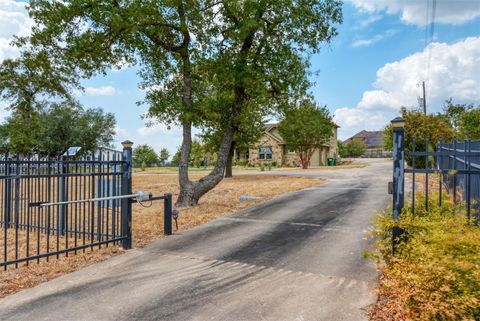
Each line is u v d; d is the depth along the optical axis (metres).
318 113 33.03
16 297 4.29
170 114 12.63
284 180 20.38
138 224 8.61
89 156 7.16
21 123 29.34
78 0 9.83
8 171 7.74
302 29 11.84
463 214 4.37
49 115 38.03
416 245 3.67
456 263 2.92
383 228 4.64
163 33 11.23
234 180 21.58
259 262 5.51
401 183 4.79
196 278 4.88
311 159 42.34
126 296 4.28
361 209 9.64
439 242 3.38
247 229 7.84
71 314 3.81
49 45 11.16
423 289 3.03
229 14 11.30
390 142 27.69
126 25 9.91
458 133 25.92
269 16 11.64
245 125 21.56
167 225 7.53
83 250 6.12
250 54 11.34
